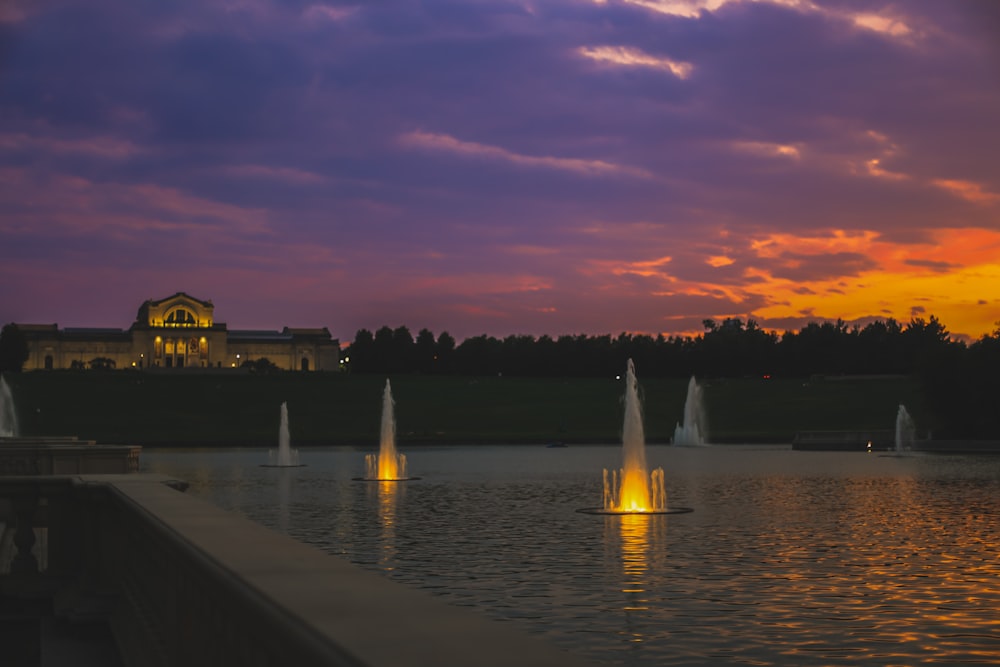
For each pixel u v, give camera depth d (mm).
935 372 113875
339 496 56469
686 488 59844
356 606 5043
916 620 22859
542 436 137625
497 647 4121
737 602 24953
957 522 41344
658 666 19141
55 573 16391
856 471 74438
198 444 130375
